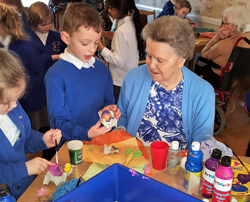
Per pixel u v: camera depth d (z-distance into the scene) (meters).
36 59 2.26
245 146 2.92
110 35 3.03
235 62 2.90
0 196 0.89
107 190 0.96
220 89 3.09
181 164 1.18
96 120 1.70
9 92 1.02
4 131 1.25
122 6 2.47
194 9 4.60
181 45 1.22
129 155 1.23
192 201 0.83
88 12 1.42
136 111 1.55
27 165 1.18
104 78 1.71
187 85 1.46
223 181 0.95
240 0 3.76
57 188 1.03
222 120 3.00
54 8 5.61
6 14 2.00
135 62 2.67
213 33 3.96
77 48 1.47
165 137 1.53
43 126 2.49
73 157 1.21
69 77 1.54
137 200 0.96
